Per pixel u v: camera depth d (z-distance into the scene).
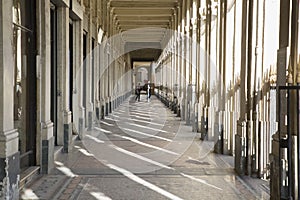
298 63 4.84
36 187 5.96
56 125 8.95
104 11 18.78
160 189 5.98
